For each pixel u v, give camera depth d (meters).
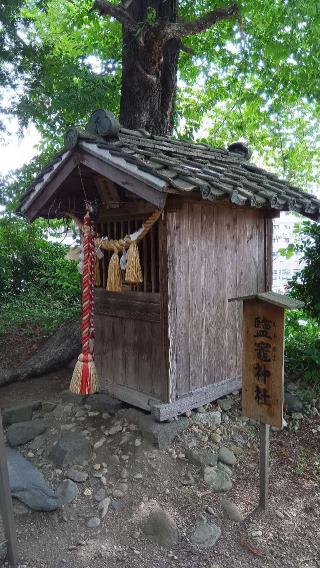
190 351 4.26
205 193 3.33
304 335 6.41
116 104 8.40
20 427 4.36
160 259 4.01
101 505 3.45
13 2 7.16
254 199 3.80
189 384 4.28
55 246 10.28
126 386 4.57
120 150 3.62
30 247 9.66
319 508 3.50
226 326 4.66
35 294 8.97
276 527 3.29
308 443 4.37
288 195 4.56
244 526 3.28
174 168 3.50
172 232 3.98
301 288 6.45
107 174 3.76
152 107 7.05
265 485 3.39
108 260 4.75
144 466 3.79
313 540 3.18
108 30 9.41
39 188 4.43
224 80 11.23
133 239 3.90
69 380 5.72
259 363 3.32
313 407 4.93
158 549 3.08
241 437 4.30
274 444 4.34
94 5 6.34
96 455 3.99
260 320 3.29
